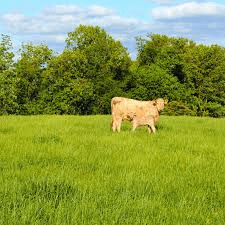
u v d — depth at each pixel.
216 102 66.31
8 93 51.72
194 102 65.44
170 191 6.86
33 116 23.62
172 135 14.34
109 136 13.73
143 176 7.77
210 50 69.31
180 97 63.50
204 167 9.17
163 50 68.56
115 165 9.09
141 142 12.65
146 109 15.76
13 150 10.45
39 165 8.88
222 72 67.56
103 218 5.33
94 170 8.70
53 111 60.72
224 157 10.54
